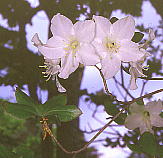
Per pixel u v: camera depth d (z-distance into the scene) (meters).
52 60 0.31
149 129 0.34
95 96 0.67
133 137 0.48
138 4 0.65
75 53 0.30
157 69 0.54
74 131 0.67
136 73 0.32
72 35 0.30
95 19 0.30
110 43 0.30
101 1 0.54
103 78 0.30
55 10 0.57
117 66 0.30
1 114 0.28
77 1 0.53
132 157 0.63
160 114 0.34
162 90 0.31
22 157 0.28
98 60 0.30
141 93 0.43
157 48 0.63
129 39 0.30
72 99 0.67
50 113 0.28
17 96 0.28
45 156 0.65
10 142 0.84
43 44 0.31
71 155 0.66
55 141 0.29
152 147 0.29
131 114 0.34
